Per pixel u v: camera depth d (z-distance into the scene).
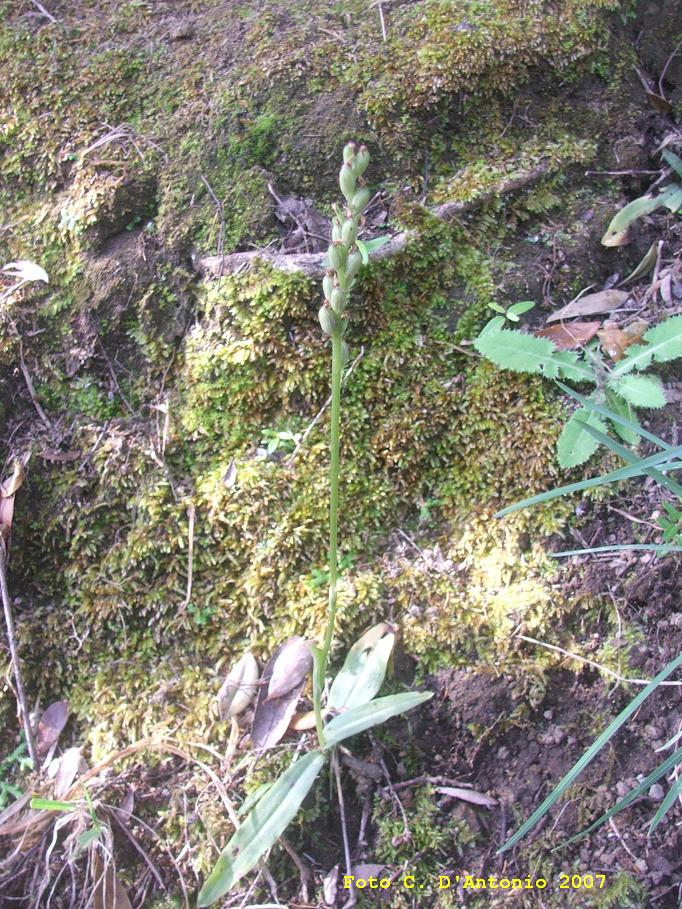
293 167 0.40
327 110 0.40
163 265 0.39
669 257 0.41
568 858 0.33
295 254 0.38
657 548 0.31
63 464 0.38
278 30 0.43
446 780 0.33
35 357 0.39
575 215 0.40
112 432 0.38
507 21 0.42
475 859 0.33
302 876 0.32
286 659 0.34
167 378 0.39
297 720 0.33
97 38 0.44
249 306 0.38
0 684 0.36
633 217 0.39
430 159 0.41
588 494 0.36
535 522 0.36
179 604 0.36
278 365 0.38
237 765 0.33
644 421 0.37
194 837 0.33
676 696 0.33
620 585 0.35
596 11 0.42
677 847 0.32
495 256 0.39
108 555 0.37
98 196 0.39
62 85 0.43
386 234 0.39
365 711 0.31
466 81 0.41
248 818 0.30
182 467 0.38
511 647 0.34
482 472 0.37
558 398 0.37
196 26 0.44
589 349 0.37
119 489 0.38
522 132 0.41
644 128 0.43
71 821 0.33
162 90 0.42
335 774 0.33
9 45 0.44
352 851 0.33
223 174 0.40
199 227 0.39
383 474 0.37
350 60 0.41
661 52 0.44
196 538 0.37
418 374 0.38
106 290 0.39
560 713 0.34
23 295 0.39
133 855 0.33
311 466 0.37
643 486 0.36
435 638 0.34
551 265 0.40
